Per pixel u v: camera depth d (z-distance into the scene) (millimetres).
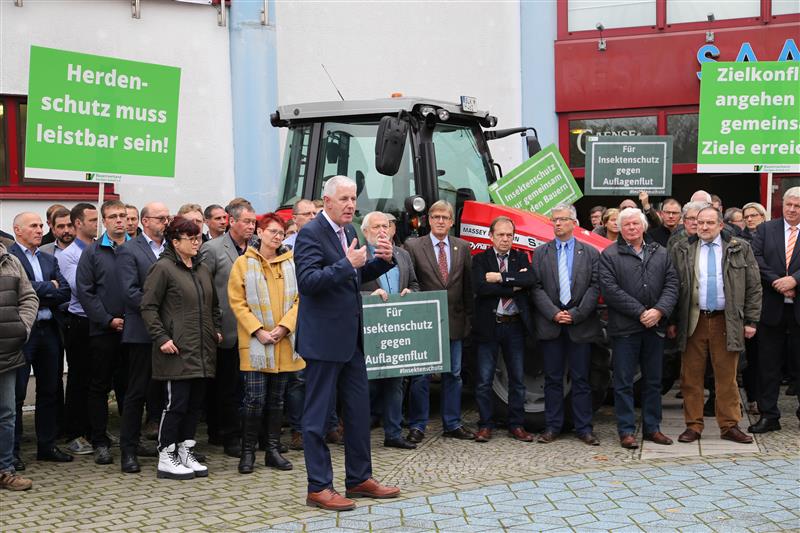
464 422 8352
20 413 6953
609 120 13234
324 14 12570
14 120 10719
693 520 5133
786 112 9406
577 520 5176
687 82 12922
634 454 6973
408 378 7973
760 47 12695
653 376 7348
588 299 7363
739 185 14086
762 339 7723
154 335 6473
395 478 6371
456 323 7633
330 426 7672
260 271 6719
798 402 8609
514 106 13445
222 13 11773
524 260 7582
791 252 7719
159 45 11414
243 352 6688
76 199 10938
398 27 12953
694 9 12922
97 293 7094
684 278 7391
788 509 5309
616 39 13086
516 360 7641
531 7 13297
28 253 7223
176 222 6598
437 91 13148
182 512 5668
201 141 11695
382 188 8250
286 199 8641
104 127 7891
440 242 7688
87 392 7543
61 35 10805
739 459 6633
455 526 5133
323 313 5613
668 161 10273
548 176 8781
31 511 5793
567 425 7941
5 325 6320
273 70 12047
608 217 9461
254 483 6367
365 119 8445
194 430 6680
